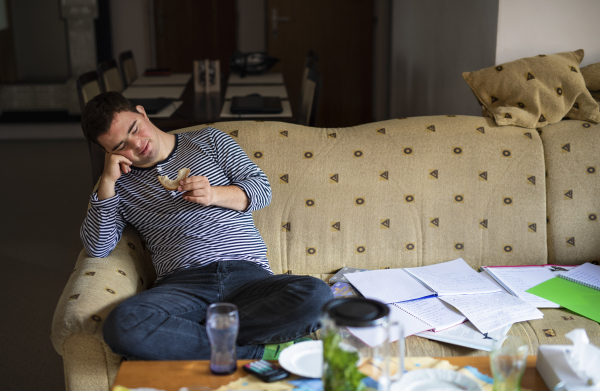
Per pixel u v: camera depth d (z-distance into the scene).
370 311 0.90
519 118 1.87
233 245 1.59
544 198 1.83
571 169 1.83
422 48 4.02
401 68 4.96
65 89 5.57
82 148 5.43
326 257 1.81
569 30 2.26
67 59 5.53
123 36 5.77
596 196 1.82
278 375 1.04
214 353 1.06
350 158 1.84
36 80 5.56
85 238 1.51
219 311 1.07
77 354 1.31
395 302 1.52
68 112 5.63
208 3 5.77
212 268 1.53
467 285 1.62
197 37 5.85
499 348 0.95
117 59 5.82
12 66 5.49
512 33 2.28
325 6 5.73
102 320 1.30
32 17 5.43
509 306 1.50
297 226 1.80
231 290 1.50
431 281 1.64
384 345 0.89
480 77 1.99
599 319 1.44
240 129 1.87
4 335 2.20
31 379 1.90
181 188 1.47
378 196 1.82
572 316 1.48
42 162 4.92
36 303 2.48
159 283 1.58
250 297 1.46
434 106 3.61
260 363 1.09
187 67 5.93
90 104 1.49
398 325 0.95
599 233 1.83
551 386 1.00
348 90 5.93
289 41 5.82
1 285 2.66
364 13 5.73
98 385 1.33
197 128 1.87
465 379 1.02
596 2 2.22
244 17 5.80
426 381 1.02
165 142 1.64
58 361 2.02
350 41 5.81
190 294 1.46
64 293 1.38
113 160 1.49
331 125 6.03
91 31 5.50
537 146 1.85
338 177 1.82
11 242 3.20
